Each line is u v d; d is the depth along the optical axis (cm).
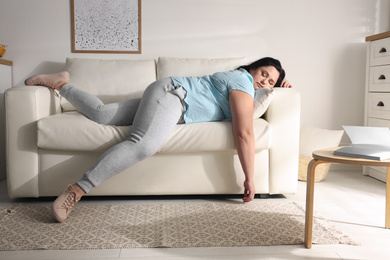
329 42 325
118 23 310
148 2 311
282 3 319
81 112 224
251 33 320
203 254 151
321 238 167
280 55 323
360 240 167
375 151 149
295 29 322
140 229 177
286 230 176
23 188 215
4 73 293
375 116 292
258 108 220
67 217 193
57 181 216
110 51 312
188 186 222
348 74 329
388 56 272
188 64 286
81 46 310
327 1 322
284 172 227
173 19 314
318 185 270
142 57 316
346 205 220
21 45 308
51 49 309
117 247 157
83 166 216
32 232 172
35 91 213
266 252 153
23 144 213
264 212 203
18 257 147
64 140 207
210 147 213
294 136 227
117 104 221
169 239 165
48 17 307
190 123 221
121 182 219
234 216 196
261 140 215
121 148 193
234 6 317
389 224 181
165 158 219
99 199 230
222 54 320
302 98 328
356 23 325
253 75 238
